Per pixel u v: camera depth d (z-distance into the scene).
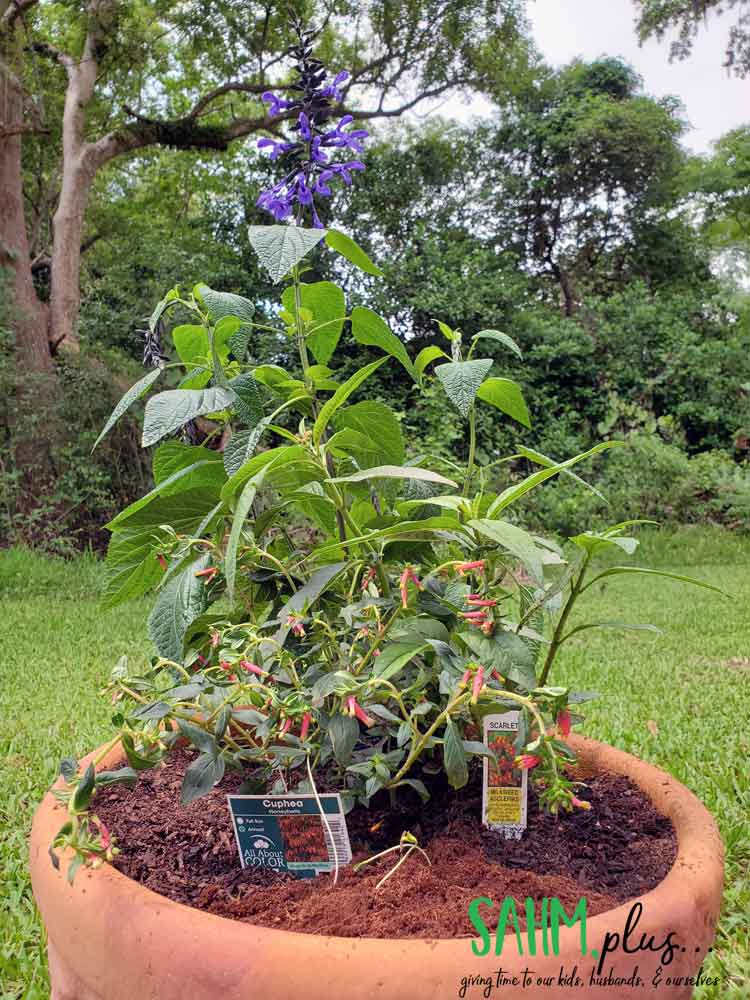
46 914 1.00
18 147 9.47
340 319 1.46
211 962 0.79
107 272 11.90
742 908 1.85
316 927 0.93
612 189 15.09
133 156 14.93
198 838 1.21
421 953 0.78
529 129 14.47
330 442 1.32
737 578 7.28
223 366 1.49
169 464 1.42
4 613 5.51
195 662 1.42
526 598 1.40
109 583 1.49
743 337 11.67
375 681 1.06
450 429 9.12
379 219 12.92
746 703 3.42
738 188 13.31
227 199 12.99
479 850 1.16
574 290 15.51
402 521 1.32
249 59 11.68
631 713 3.19
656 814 1.26
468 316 11.12
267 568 1.35
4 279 8.75
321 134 1.40
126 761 1.40
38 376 7.88
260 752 1.17
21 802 2.38
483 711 1.18
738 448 11.27
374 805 1.33
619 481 9.52
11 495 7.72
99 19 10.19
